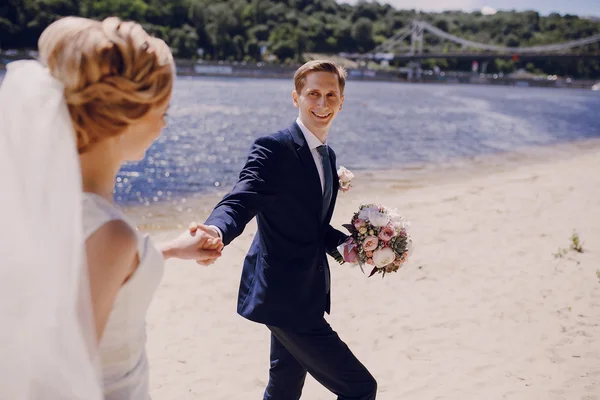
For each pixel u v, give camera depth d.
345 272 5.58
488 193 9.63
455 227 7.23
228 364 3.78
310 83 2.18
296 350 2.25
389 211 2.33
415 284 5.26
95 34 1.13
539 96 77.62
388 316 4.56
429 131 24.70
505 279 5.36
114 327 1.21
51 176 1.09
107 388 1.24
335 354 2.21
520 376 3.60
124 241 1.15
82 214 1.13
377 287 5.19
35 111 1.10
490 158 16.50
